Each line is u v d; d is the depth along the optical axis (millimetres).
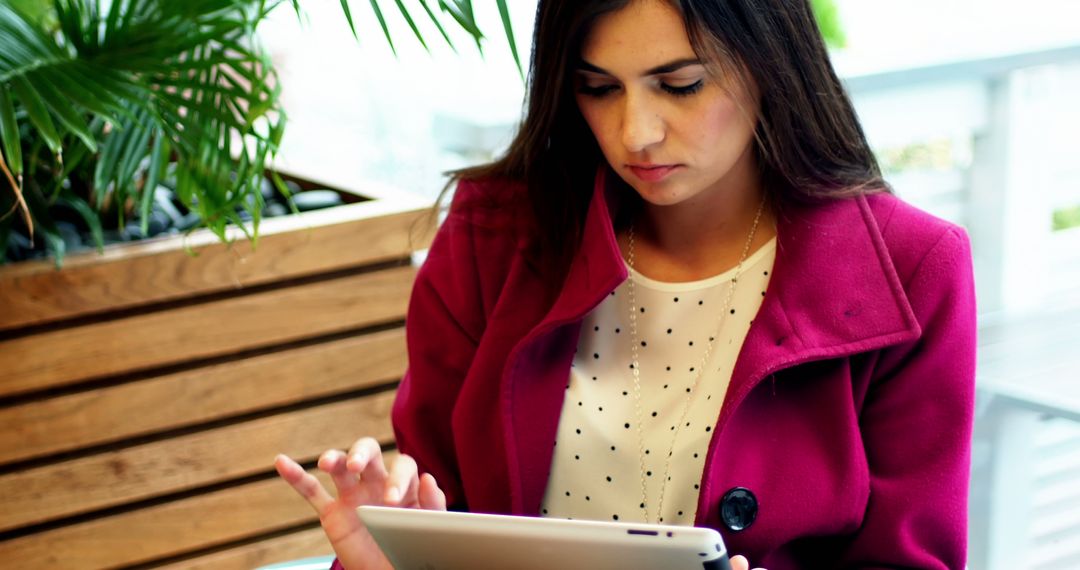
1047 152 2752
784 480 1309
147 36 1817
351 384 1993
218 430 1929
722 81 1225
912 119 2637
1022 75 2693
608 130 1286
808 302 1317
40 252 1900
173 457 1909
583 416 1389
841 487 1302
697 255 1400
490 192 1504
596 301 1346
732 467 1316
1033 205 2768
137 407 1878
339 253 1946
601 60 1223
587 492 1392
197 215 2070
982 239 2807
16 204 1698
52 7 1958
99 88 1706
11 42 1700
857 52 2832
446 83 2934
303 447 1979
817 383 1326
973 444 1848
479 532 1054
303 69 2941
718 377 1354
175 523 1926
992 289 2797
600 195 1383
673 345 1387
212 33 1829
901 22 3020
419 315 1528
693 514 1349
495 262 1489
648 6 1191
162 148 1907
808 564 1380
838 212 1339
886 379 1343
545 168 1429
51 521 1873
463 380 1503
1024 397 1718
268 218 2025
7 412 1812
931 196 2787
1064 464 1911
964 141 2773
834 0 2998
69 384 1849
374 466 1253
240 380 1925
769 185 1375
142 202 1896
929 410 1326
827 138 1331
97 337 1840
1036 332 1958
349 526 1264
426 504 1235
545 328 1373
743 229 1389
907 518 1311
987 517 1880
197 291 1884
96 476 1870
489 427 1448
